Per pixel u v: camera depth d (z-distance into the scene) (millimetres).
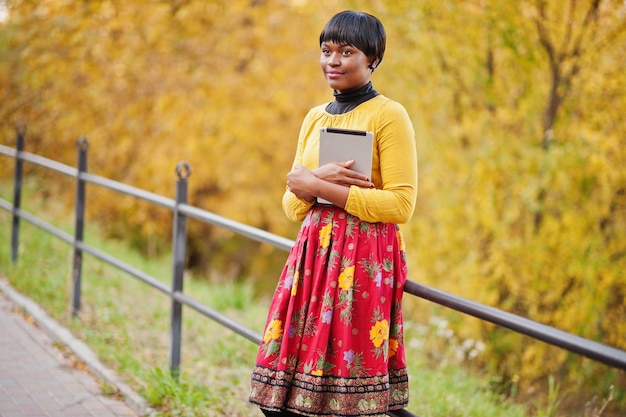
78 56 13383
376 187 2830
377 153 2795
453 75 8125
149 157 14469
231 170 14477
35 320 6297
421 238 8594
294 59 14391
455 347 7395
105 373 5020
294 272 2836
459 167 8117
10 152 8234
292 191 2793
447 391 5500
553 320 7617
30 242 9539
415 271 8641
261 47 14273
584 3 7246
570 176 7242
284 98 13797
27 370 5148
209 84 13836
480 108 8125
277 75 14211
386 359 2748
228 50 14141
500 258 7754
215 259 17969
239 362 5984
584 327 7352
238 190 15070
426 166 8555
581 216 7332
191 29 13500
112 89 14070
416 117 8461
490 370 7305
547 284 7547
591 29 7289
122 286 8281
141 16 13141
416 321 8609
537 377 7352
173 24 13492
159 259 13867
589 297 7305
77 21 12891
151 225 14797
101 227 14828
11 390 4758
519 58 7484
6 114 14586
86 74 13891
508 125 7898
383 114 2777
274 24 14328
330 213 2814
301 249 2840
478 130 7922
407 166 2754
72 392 4793
